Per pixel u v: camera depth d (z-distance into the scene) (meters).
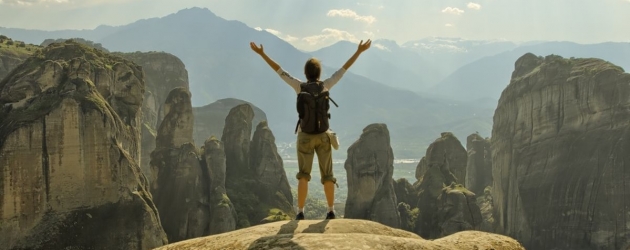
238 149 154.12
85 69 102.75
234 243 11.37
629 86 156.38
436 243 12.09
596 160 155.75
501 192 181.75
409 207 149.25
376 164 139.62
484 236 13.83
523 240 164.75
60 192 93.69
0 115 95.94
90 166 96.75
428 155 160.62
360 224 12.99
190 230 122.50
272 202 147.38
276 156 159.50
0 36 163.88
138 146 122.56
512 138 181.50
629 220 146.50
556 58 181.50
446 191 140.38
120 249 96.06
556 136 167.88
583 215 153.38
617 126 155.75
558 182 161.50
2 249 87.62
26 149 91.12
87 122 97.00
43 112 94.12
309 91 12.80
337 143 13.20
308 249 10.12
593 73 164.50
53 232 91.19
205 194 128.12
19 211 89.88
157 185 131.88
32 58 108.81
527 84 180.00
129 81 121.38
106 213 96.94
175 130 137.38
